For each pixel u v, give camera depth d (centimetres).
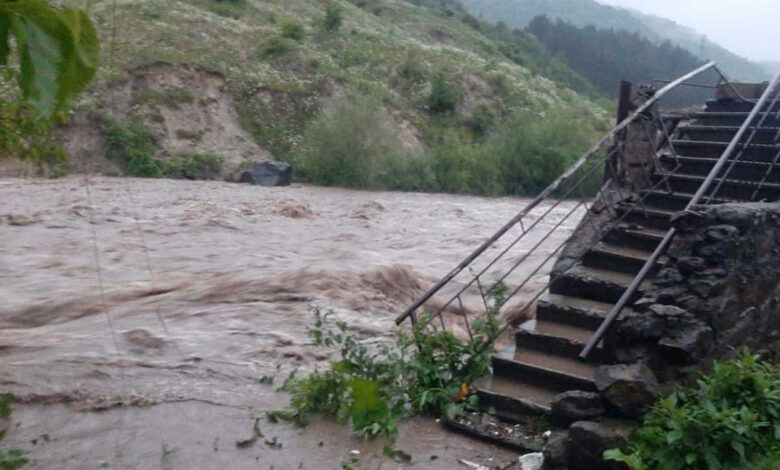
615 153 923
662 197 891
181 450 626
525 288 1352
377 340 984
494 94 4375
